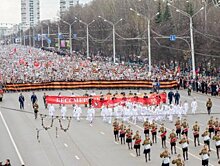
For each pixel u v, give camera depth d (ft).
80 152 139.95
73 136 163.63
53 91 298.97
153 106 192.65
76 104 218.38
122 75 321.11
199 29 376.07
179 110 190.19
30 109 224.33
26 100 256.73
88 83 306.76
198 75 310.04
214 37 356.59
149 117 186.39
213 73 354.95
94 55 586.86
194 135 143.13
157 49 425.69
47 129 175.63
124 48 506.48
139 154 134.31
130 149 142.41
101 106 202.59
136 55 495.41
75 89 305.94
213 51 356.59
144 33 444.55
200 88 278.05
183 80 298.15
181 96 260.83
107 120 189.67
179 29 401.70
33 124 187.73
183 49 385.50
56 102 224.12
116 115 189.67
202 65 381.81
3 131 175.83
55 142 154.71
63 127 179.63
